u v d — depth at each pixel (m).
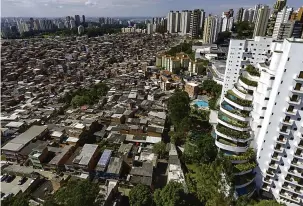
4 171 74.25
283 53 52.59
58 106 124.56
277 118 56.78
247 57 101.19
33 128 94.06
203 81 157.88
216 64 178.50
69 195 51.62
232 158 63.12
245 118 64.88
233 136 64.88
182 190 57.41
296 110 53.34
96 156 77.31
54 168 74.25
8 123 101.19
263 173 63.53
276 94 54.75
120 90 145.75
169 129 103.94
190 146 82.00
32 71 186.25
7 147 80.44
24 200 55.03
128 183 68.12
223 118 69.56
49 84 159.75
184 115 99.31
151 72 185.62
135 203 55.75
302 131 54.19
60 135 89.88
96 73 189.75
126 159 75.69
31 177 72.31
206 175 64.94
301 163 57.25
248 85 65.00
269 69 57.72
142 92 139.00
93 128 98.62
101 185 66.06
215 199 57.12
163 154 83.50
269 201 57.31
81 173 71.19
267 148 60.91
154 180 72.31
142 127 95.44
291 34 187.75
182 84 154.50
